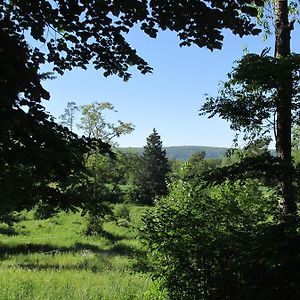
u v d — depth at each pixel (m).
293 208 5.96
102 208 5.43
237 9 4.45
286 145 7.01
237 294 5.42
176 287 6.91
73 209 5.02
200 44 4.88
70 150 4.53
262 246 4.83
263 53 6.01
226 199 7.27
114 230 31.81
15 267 16.67
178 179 8.46
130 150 36.03
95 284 12.27
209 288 6.36
